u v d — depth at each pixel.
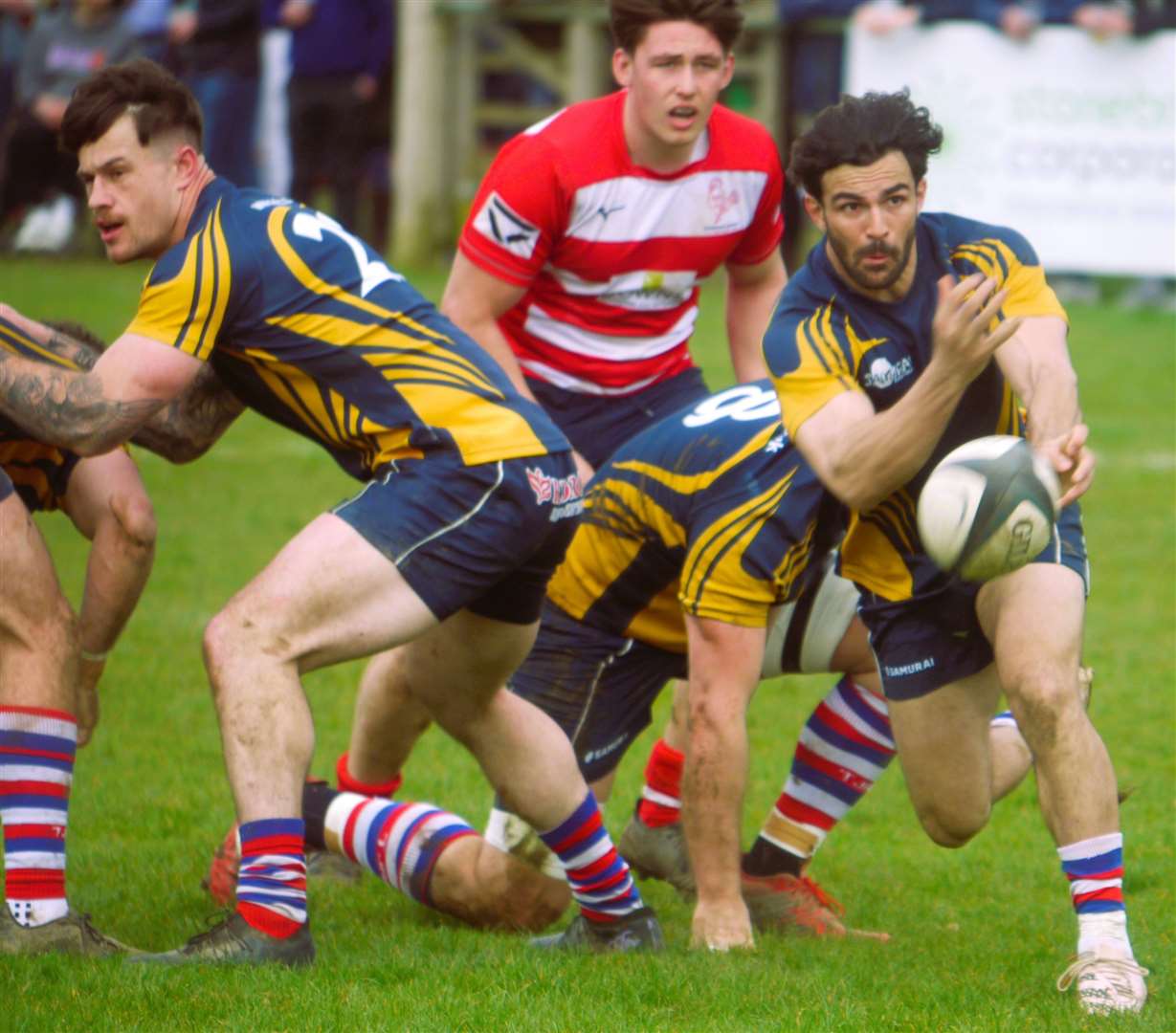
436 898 17.80
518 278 21.02
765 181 21.58
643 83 20.22
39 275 62.75
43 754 15.84
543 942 17.17
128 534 16.84
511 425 15.62
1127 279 73.19
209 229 15.48
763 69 68.50
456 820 18.03
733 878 17.22
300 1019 14.17
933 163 63.72
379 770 19.92
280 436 48.00
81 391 15.23
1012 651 15.41
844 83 66.50
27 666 15.88
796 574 17.00
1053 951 17.20
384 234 75.44
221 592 31.56
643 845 19.75
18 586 15.84
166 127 15.58
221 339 15.64
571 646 18.22
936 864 20.36
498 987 15.26
